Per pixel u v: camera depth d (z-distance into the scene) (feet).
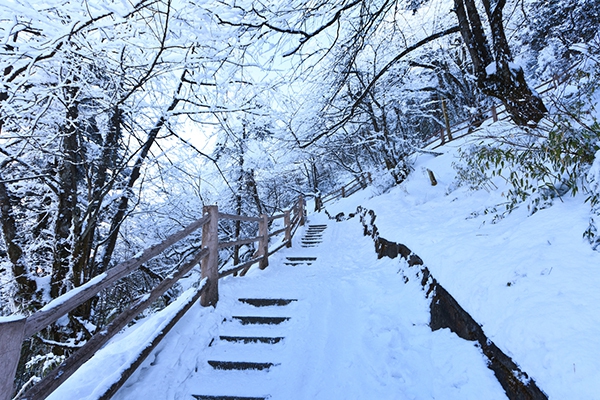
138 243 30.81
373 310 11.64
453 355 7.58
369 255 21.53
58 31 13.99
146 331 8.25
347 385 7.63
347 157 70.54
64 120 17.39
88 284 5.44
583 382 4.26
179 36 15.75
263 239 18.06
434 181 29.55
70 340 16.38
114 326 6.18
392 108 43.21
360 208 39.47
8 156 15.76
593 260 6.34
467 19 17.01
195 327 9.48
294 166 60.70
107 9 14.03
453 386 6.79
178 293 36.32
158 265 39.83
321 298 12.60
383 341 9.41
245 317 10.77
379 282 14.33
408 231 16.42
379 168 46.70
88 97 17.61
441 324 9.02
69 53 14.67
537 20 36.88
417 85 44.42
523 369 5.39
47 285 17.29
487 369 6.51
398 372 7.85
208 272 10.90
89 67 16.58
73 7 13.84
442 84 53.11
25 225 21.66
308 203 85.81
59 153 16.35
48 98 16.10
